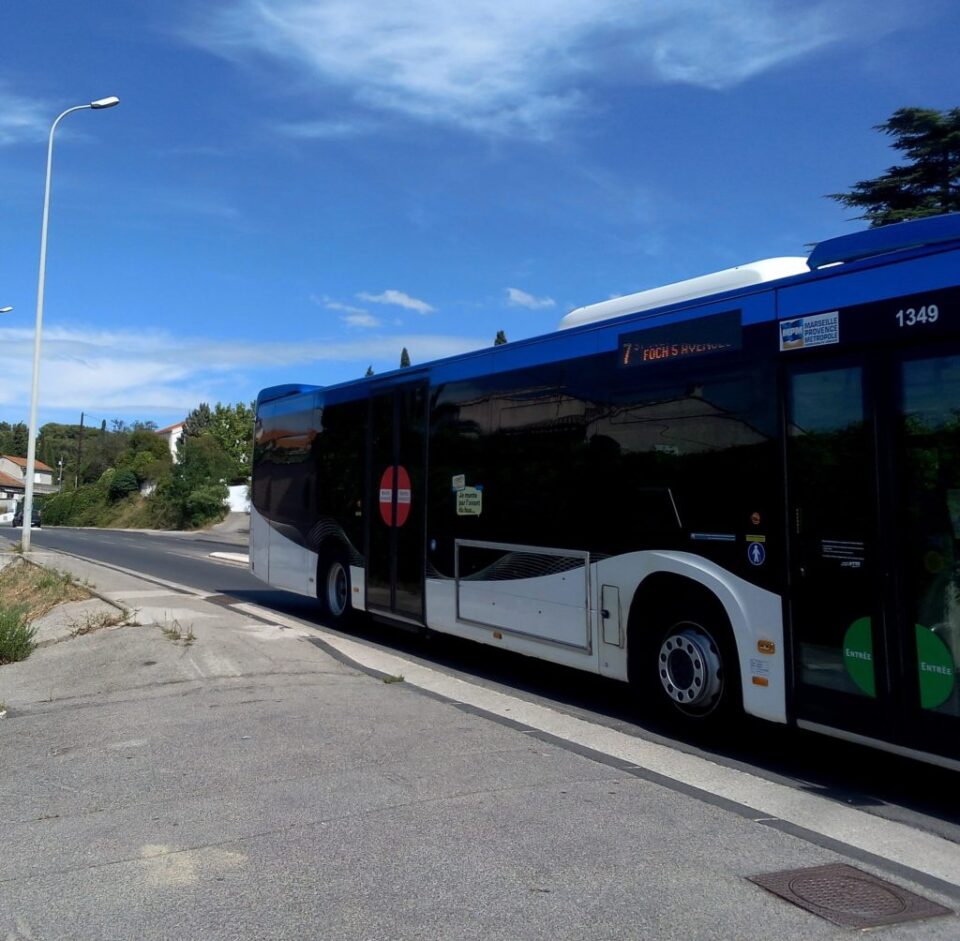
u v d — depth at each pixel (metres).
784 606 6.05
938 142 24.67
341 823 5.01
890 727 5.41
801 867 4.50
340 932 3.77
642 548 7.16
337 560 12.14
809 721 5.88
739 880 4.32
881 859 4.63
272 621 11.80
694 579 6.66
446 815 5.14
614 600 7.41
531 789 5.62
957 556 5.16
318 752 6.38
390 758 6.24
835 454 5.81
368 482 11.28
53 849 4.70
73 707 7.82
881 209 25.83
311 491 12.77
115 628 10.90
